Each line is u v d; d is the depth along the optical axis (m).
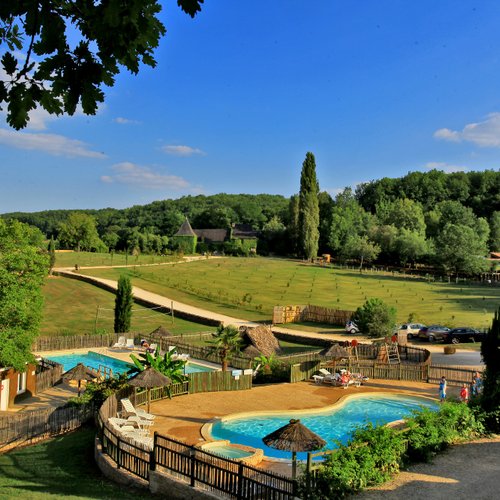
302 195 132.38
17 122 5.33
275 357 41.00
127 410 25.55
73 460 20.75
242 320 62.75
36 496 14.89
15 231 31.36
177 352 47.41
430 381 37.06
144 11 4.90
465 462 18.12
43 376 36.34
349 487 15.11
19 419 24.62
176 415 28.28
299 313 63.03
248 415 28.66
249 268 107.06
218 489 15.27
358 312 52.59
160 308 67.81
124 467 18.47
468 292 80.38
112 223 195.75
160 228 175.75
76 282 81.31
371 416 29.52
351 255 120.38
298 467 18.58
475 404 22.75
